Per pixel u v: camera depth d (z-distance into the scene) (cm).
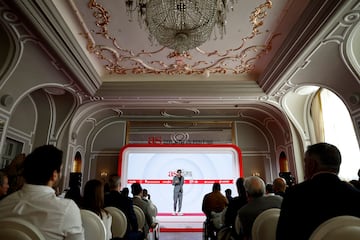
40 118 659
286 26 427
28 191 132
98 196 229
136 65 568
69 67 473
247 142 851
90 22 421
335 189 139
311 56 436
